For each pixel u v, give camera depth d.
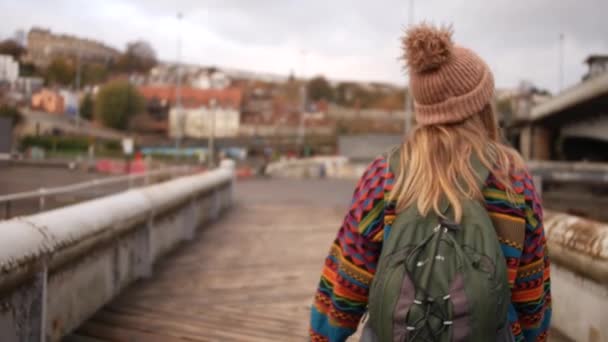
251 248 8.03
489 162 1.40
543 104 47.59
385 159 1.49
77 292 3.89
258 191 22.39
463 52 1.49
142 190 5.84
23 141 51.97
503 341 1.30
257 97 160.88
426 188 1.34
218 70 190.50
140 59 194.25
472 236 1.25
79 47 176.62
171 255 7.21
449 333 1.16
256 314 4.54
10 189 8.58
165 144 98.62
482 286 1.18
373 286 1.27
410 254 1.24
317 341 1.56
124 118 120.06
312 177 41.88
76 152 52.59
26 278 2.92
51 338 3.44
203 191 10.02
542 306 1.48
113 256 4.74
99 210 4.31
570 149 62.56
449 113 1.45
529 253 1.43
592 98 33.62
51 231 3.27
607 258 3.06
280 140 106.75
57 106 111.19
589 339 3.33
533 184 1.44
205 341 3.69
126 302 4.71
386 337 1.22
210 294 5.22
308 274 6.34
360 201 1.47
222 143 100.50
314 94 188.50
